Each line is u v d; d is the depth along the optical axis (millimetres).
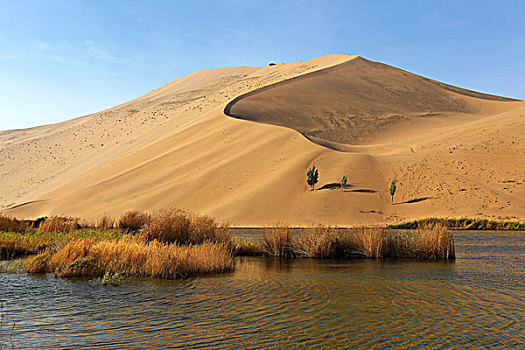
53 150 98188
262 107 89562
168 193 54188
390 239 17391
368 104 101875
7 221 23625
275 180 53000
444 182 53094
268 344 6199
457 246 21156
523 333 6688
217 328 6930
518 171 54875
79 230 22812
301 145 62844
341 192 49938
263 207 47438
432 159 61188
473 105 119250
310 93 101688
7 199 74375
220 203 49781
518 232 33125
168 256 12211
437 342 6293
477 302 8672
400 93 114188
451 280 11195
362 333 6684
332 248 16984
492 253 17984
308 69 121938
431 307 8273
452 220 40781
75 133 108188
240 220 44656
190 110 98688
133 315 7668
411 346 6141
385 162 59500
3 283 10578
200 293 9492
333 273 12422
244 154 61906
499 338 6473
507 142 64125
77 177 71312
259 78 122375
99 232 20500
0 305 8359
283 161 58656
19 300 8766
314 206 46906
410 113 101625
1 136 131500
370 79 119375
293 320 7375
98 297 9055
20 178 84812
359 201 48062
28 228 23844
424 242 16641
